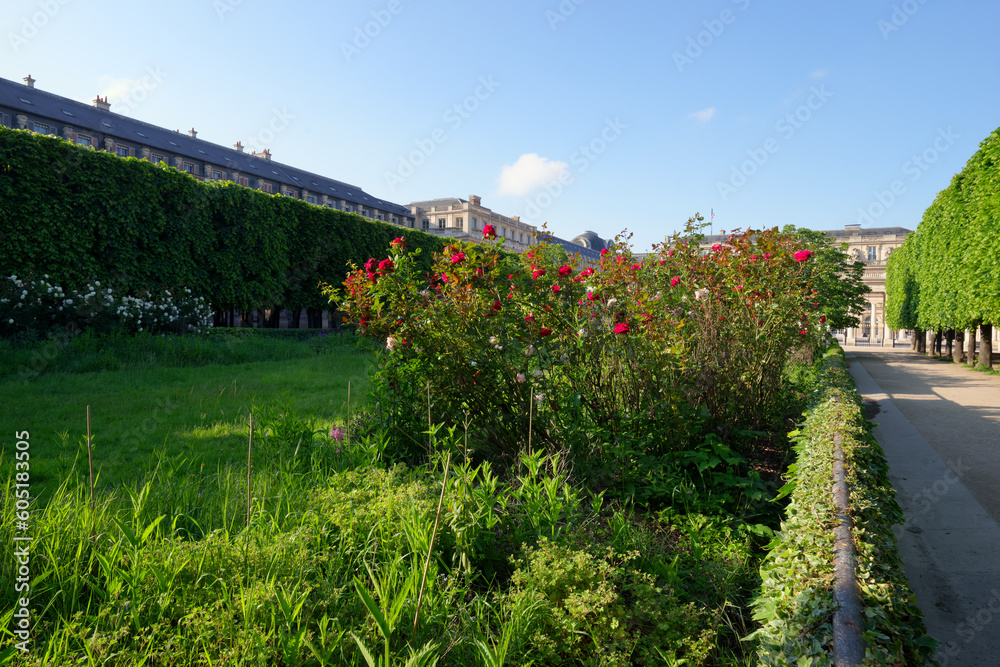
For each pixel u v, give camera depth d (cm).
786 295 544
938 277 1962
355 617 224
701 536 329
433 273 453
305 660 195
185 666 191
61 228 1465
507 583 276
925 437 686
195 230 1831
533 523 303
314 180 5697
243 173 4722
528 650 216
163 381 954
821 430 401
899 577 200
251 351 1431
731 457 413
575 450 405
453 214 7038
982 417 820
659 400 442
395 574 237
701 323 500
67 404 704
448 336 420
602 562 251
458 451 418
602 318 460
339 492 321
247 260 2034
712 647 220
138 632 201
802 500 281
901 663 152
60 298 1316
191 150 4431
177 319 1578
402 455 445
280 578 239
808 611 180
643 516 366
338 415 652
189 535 290
